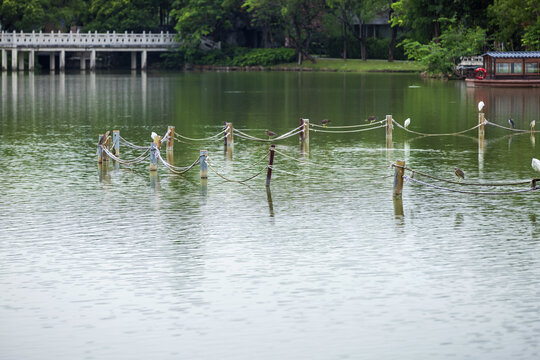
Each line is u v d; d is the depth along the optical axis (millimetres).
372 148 48281
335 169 41125
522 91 88812
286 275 24734
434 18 114625
